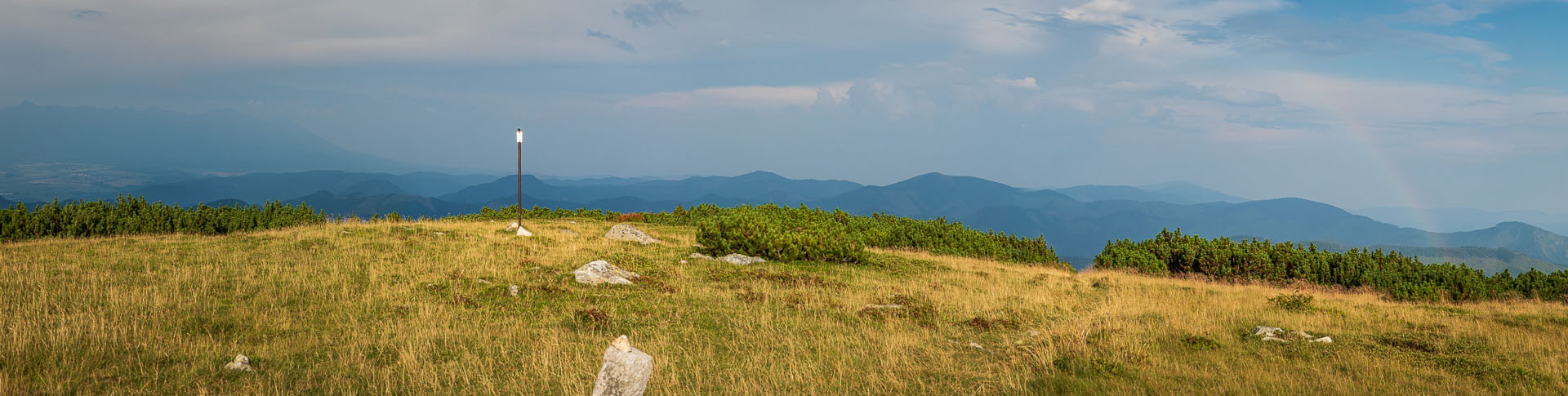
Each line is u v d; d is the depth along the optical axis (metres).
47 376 8.76
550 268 19.06
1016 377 10.45
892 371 10.62
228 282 15.54
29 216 23.66
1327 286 27.06
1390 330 15.81
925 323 14.77
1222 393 9.79
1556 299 24.14
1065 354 11.79
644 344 11.95
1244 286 26.28
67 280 14.89
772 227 25.02
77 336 10.45
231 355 10.30
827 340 12.59
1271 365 11.73
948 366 11.12
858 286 19.83
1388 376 11.17
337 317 12.96
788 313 15.16
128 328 11.23
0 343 9.74
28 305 12.34
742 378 9.96
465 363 10.38
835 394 9.56
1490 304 22.67
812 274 21.78
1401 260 27.92
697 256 23.95
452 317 13.29
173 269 16.55
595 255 22.05
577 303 15.09
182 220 26.28
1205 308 18.38
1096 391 9.86
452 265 18.81
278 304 13.78
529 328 12.80
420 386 9.21
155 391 8.62
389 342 11.36
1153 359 11.80
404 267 18.28
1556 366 11.95
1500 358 12.69
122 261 17.42
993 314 16.25
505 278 17.23
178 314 12.40
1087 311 17.56
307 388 9.10
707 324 13.77
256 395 8.71
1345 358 12.38
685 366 10.73
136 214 26.44
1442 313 19.39
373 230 25.50
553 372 9.95
